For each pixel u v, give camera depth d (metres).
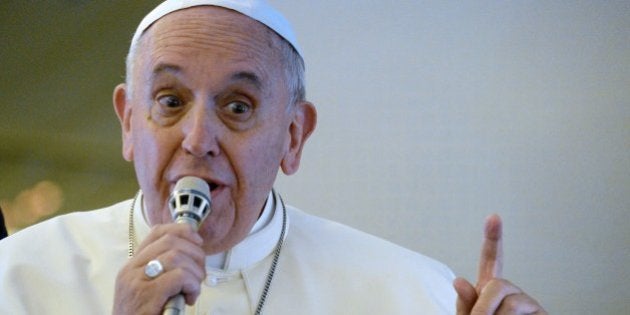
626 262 7.09
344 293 5.10
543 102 7.45
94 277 4.80
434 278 5.35
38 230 5.13
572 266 7.23
